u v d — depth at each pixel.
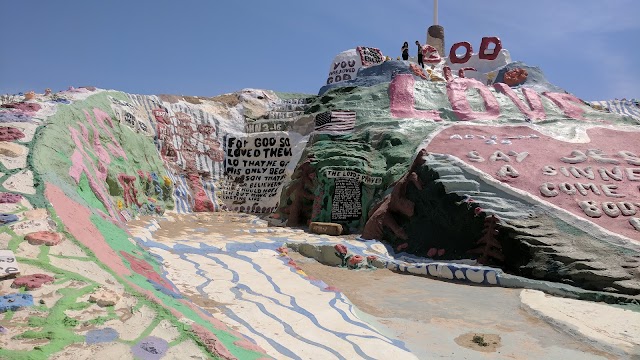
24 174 8.99
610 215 12.95
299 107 26.02
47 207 7.99
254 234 16.33
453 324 8.65
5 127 11.12
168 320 5.55
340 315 8.19
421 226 14.83
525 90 22.20
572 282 11.23
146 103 23.66
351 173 17.67
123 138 18.52
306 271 12.62
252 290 9.27
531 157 15.63
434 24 31.14
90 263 6.87
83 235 7.96
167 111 24.06
